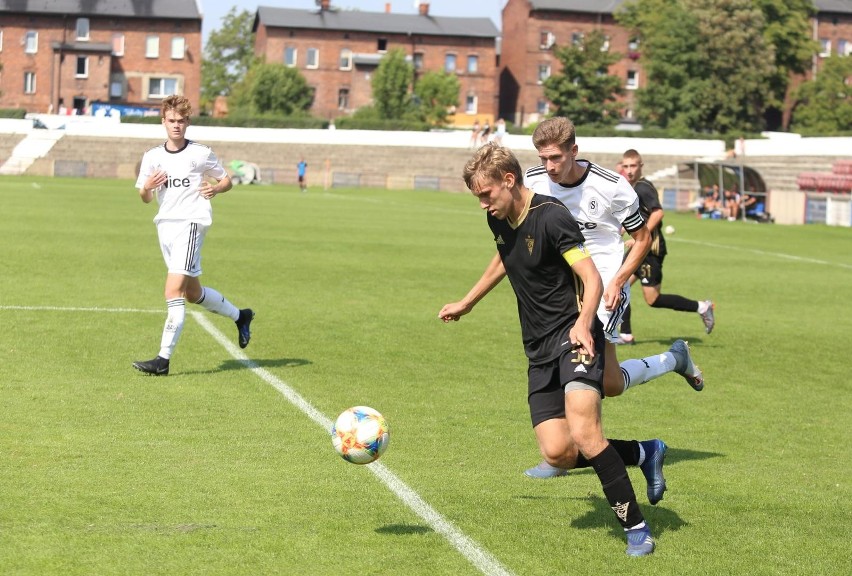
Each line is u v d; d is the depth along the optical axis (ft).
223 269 65.67
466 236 100.22
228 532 19.39
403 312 50.42
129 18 311.27
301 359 37.76
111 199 135.33
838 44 343.87
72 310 45.88
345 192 194.18
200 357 37.17
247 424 27.89
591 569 18.31
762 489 24.07
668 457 26.81
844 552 19.85
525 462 25.50
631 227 23.91
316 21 334.65
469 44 338.75
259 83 300.20
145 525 19.61
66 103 307.58
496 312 51.96
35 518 19.71
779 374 39.29
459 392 33.42
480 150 19.21
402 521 20.44
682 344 25.67
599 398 19.07
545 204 19.21
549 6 329.11
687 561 18.97
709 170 164.86
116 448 24.95
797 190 168.04
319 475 23.40
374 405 30.96
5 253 67.72
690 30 274.16
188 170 34.09
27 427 26.53
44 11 305.53
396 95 292.81
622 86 276.82
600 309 23.89
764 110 310.04
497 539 19.66
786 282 72.23
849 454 27.84
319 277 63.46
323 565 17.92
